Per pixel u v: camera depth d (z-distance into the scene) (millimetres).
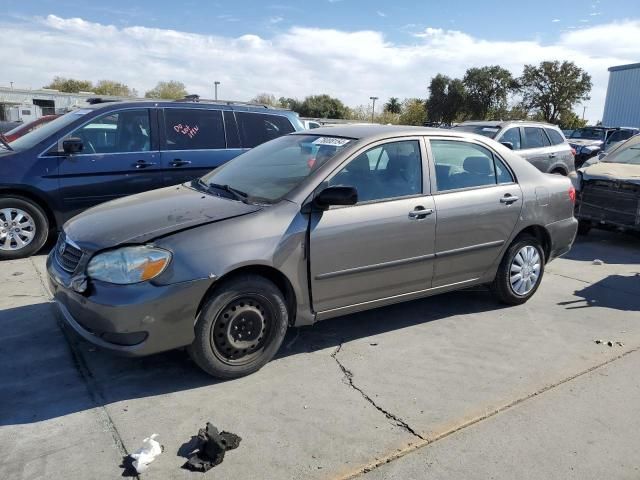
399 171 4215
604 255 7395
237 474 2652
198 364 3432
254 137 7453
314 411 3221
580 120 53000
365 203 3959
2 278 5398
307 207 3697
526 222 4902
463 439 2994
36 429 2959
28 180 6043
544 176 5164
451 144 4574
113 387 3414
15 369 3590
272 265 3492
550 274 6309
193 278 3213
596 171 8133
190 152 6965
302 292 3705
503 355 4062
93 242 3326
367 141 4090
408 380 3637
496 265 4852
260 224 3498
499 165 4855
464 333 4457
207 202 3820
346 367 3793
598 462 2848
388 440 2961
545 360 3996
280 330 3648
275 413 3184
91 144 6426
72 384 3434
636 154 8812
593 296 5496
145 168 6676
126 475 2625
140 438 2912
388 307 5000
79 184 6324
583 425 3172
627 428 3158
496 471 2744
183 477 2615
